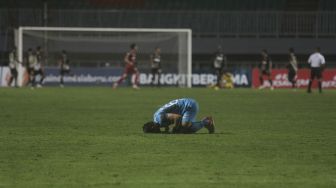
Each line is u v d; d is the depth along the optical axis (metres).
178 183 34.47
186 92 133.25
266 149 47.81
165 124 57.53
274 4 193.88
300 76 166.12
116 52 171.50
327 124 68.25
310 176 36.81
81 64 170.62
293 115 79.44
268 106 94.50
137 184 34.16
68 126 64.44
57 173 37.41
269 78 154.50
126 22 183.62
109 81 164.62
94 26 182.25
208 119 57.44
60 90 138.50
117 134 57.06
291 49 153.38
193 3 194.25
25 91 132.50
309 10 192.50
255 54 182.50
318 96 121.81
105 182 34.69
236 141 52.38
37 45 165.50
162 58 167.75
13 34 170.00
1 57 171.12
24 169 38.72
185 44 168.12
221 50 167.75
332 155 44.97
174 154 44.84
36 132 58.75
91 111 83.12
